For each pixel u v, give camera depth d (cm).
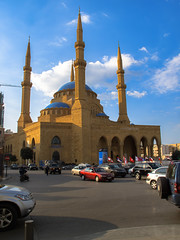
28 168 6078
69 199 1427
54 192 1744
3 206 816
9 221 809
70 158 6606
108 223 874
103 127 7000
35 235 744
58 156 6544
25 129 7812
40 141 6378
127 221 899
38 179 2944
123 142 7150
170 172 1060
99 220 920
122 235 701
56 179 2936
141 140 8200
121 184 2309
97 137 6875
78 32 6869
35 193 1694
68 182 2541
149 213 1036
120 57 8375
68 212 1066
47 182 2545
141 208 1146
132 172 3450
